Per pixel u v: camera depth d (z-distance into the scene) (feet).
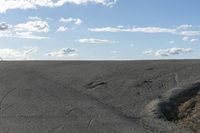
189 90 43.19
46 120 37.04
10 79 56.90
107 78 53.67
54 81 55.21
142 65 59.88
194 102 40.27
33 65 70.79
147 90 46.42
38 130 33.71
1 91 49.11
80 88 50.55
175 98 42.09
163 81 48.65
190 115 38.17
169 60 63.77
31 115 38.70
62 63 71.46
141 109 40.55
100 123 36.14
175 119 38.04
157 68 55.88
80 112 39.93
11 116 38.29
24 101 44.21
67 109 41.01
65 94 47.60
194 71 51.44
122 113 39.70
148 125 35.94
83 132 33.37
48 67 67.51
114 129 34.35
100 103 43.50
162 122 36.91
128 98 44.50
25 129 33.96
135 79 51.26
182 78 48.65
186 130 34.83
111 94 46.62
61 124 35.70
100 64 65.77
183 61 61.11
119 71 57.11
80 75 57.93
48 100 44.73
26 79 56.90
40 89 50.26
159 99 42.42
